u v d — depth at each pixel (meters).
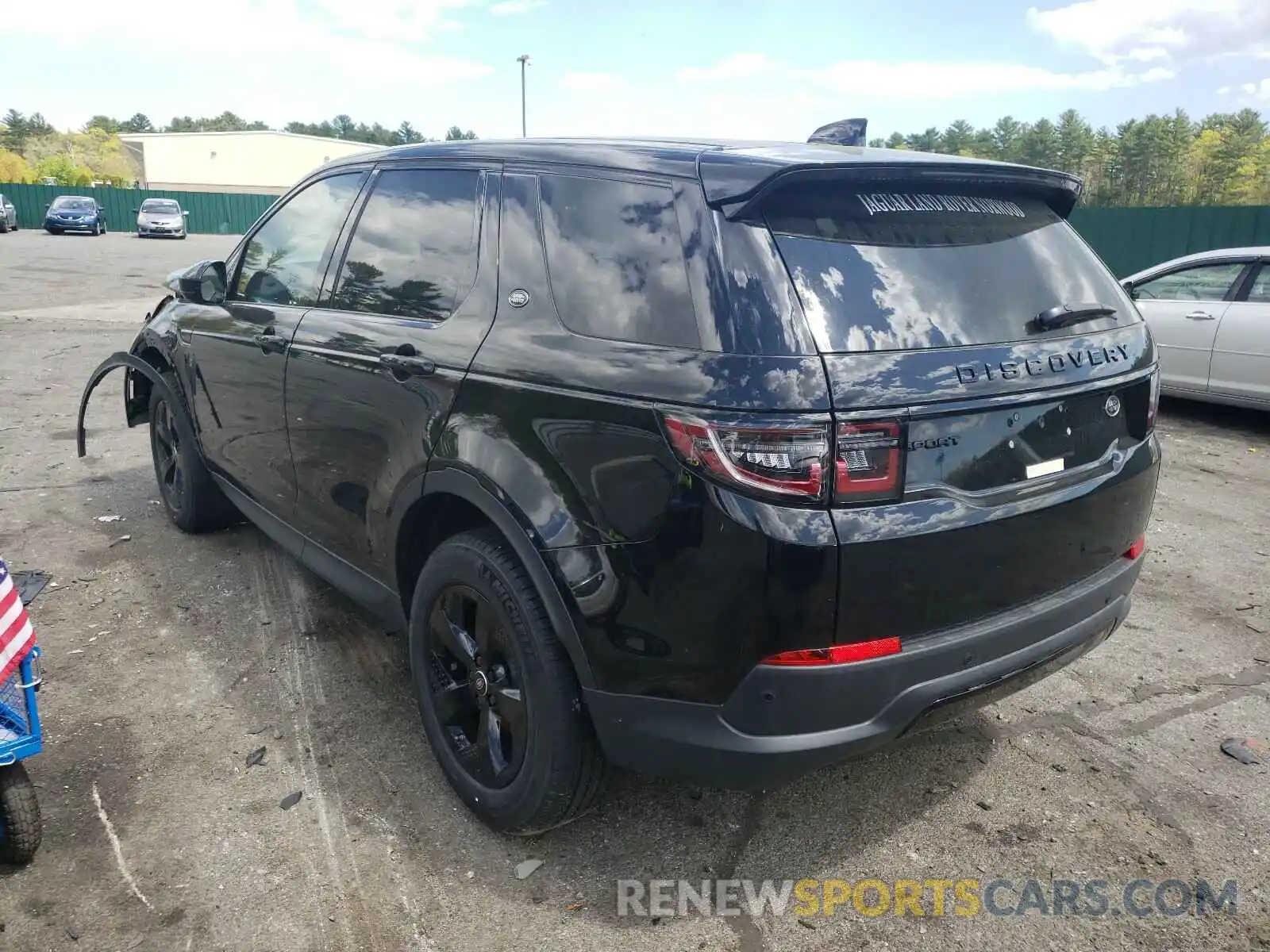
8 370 9.45
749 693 2.15
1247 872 2.68
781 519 2.04
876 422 2.07
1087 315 2.56
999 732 3.37
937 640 2.24
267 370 3.66
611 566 2.26
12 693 2.45
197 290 4.12
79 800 2.87
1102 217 18.58
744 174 2.25
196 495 4.76
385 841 2.73
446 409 2.70
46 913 2.42
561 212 2.63
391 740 3.23
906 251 2.35
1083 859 2.72
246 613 4.14
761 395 2.04
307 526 3.65
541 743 2.49
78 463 6.30
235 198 48.75
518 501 2.44
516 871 2.62
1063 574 2.53
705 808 2.92
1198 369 8.45
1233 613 4.43
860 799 2.98
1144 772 3.14
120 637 3.90
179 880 2.55
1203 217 17.33
